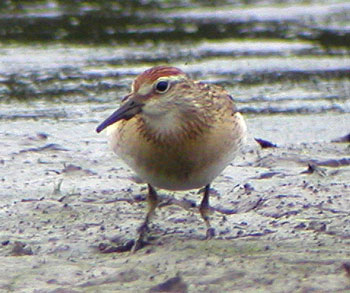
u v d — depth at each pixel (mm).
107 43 24469
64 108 18266
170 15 27531
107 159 14062
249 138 15734
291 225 10641
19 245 9922
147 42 24625
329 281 8547
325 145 15156
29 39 24594
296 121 17266
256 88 20281
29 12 27188
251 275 8789
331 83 20828
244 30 26078
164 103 10234
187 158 10492
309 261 9242
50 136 15734
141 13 27641
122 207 11484
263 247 9844
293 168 13570
